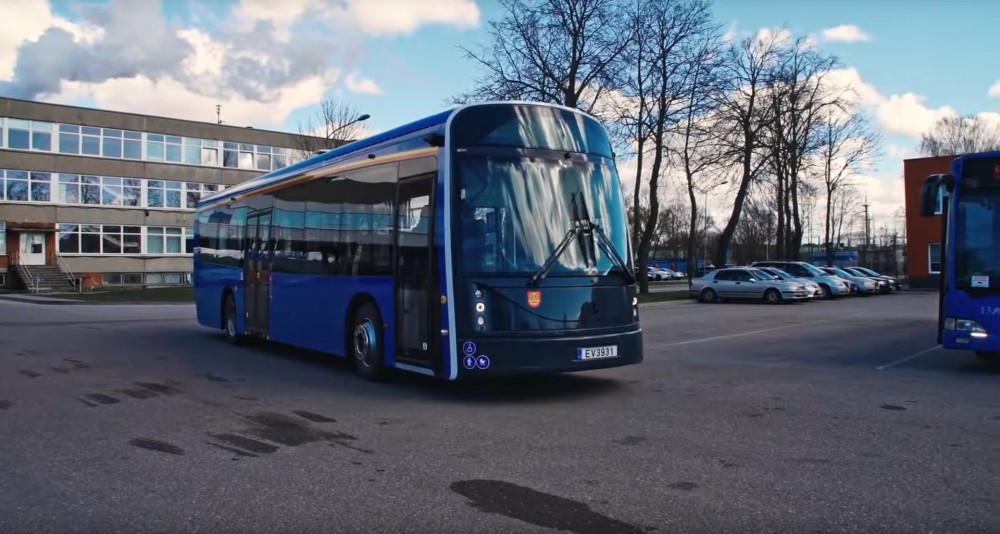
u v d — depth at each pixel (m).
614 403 7.93
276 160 57.09
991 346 9.52
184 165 52.66
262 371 10.50
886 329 17.52
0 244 45.28
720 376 9.91
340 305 9.98
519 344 7.67
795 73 35.94
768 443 6.09
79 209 48.12
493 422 6.97
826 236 48.47
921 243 45.59
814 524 4.23
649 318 21.94
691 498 4.68
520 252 7.91
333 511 4.50
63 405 7.85
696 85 29.73
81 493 4.87
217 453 5.86
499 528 4.20
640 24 29.12
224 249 14.54
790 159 38.88
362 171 9.60
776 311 24.97
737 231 74.94
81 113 48.31
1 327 17.62
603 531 4.14
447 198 7.86
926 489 4.84
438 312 7.89
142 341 14.57
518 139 8.21
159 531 4.19
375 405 7.88
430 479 5.13
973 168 9.84
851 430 6.55
